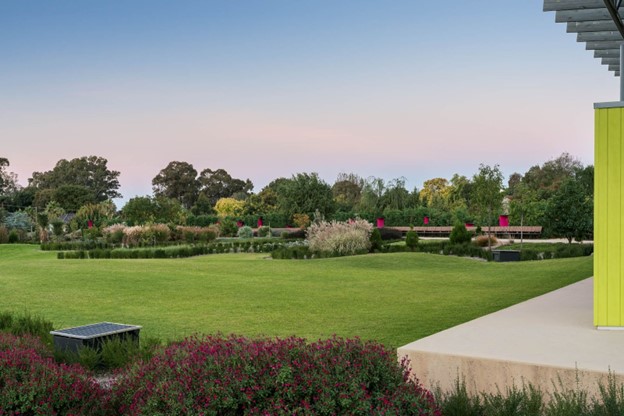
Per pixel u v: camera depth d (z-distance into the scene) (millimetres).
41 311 10000
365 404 2865
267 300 11031
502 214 32688
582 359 3877
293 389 2934
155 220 37875
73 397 3617
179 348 3832
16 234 35188
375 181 40781
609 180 5340
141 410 3141
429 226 37469
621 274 5188
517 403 3510
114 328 6629
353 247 22688
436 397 3830
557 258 20062
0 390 3564
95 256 23156
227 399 2918
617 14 5539
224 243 28047
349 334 7742
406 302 10680
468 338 4617
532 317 5684
